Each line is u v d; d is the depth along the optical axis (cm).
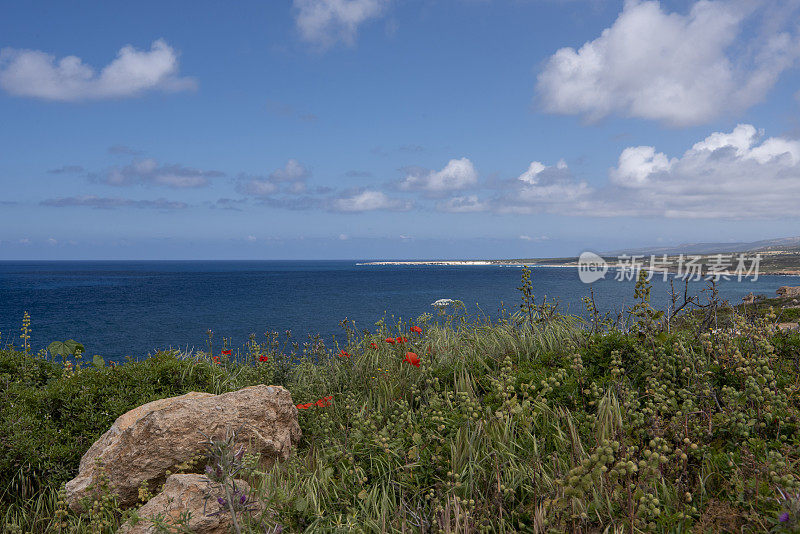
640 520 284
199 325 4084
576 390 479
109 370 657
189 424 478
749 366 428
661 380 469
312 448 548
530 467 369
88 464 484
